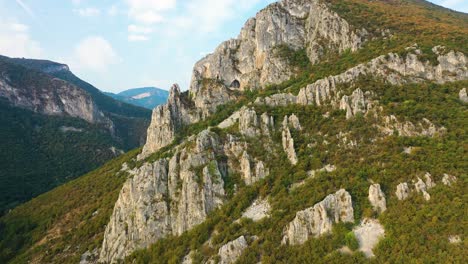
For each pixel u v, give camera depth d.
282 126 87.88
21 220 124.19
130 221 83.75
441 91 85.00
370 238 57.34
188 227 77.69
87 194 127.06
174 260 70.06
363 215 61.19
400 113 77.50
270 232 64.50
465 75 90.19
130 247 80.69
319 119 86.50
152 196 83.88
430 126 73.81
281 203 69.75
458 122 73.00
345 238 58.06
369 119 79.38
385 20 124.62
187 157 85.19
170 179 85.06
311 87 94.62
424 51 95.69
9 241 113.62
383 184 64.50
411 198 60.03
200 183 80.00
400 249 52.44
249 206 75.12
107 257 84.06
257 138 86.81
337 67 108.25
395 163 66.88
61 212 120.50
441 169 62.59
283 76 126.31
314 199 66.00
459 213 54.00
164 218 80.88
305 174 74.94
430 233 53.00
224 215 74.69
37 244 108.44
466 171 61.00
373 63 93.75
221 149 87.00
